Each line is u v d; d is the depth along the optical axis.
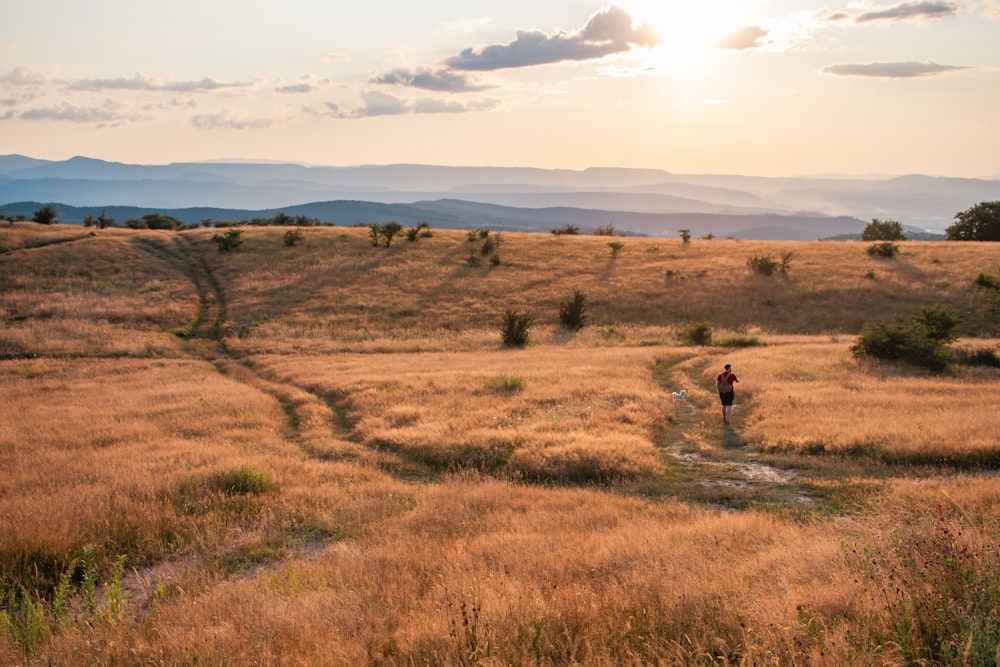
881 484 11.09
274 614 5.57
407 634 4.86
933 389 20.16
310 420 19.31
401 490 11.94
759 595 4.87
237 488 11.47
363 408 20.11
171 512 10.02
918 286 48.12
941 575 4.45
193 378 29.95
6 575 7.68
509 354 34.28
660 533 8.08
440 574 6.69
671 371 27.45
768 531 8.26
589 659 3.95
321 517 10.19
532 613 4.88
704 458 14.20
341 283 55.12
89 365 33.78
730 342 36.50
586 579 6.25
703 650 3.97
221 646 4.84
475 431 15.97
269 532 9.49
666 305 48.62
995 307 32.81
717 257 62.06
